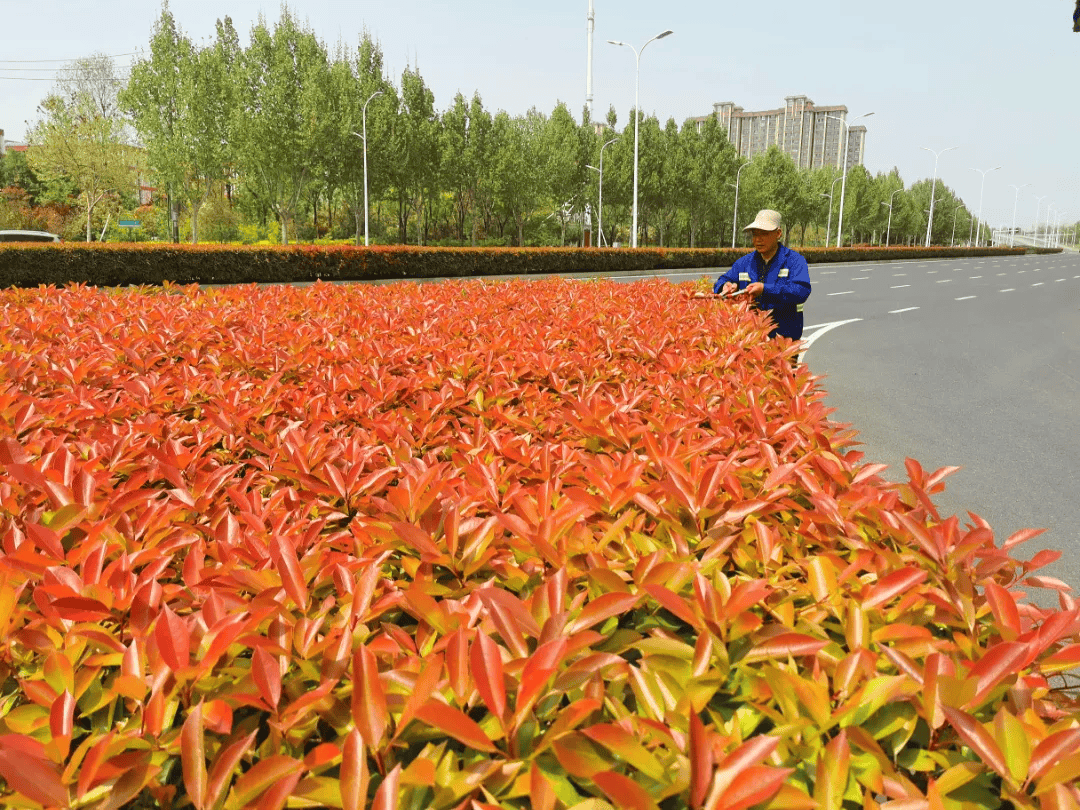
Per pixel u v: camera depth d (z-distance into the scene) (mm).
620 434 2572
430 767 1058
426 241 64250
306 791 1083
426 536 1608
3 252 19141
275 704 1191
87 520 1899
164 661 1211
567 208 65375
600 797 1150
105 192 48062
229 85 40594
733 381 3582
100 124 44594
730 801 1009
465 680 1188
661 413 3127
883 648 1331
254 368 4359
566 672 1229
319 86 41812
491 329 5488
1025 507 4793
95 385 3857
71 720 1160
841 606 1525
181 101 40781
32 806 1067
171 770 1299
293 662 1381
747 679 1371
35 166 45688
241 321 6066
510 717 1155
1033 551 4141
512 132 58000
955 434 6621
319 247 24969
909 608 1554
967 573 1568
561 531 1702
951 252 66750
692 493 1861
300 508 2129
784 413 2982
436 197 57750
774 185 78625
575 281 11586
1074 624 1280
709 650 1278
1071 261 57062
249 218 52281
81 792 1064
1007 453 6020
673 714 1204
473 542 1672
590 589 1590
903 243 127188
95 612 1390
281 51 41312
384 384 3701
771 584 1627
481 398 3346
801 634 1322
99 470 2361
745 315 5605
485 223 65750
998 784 1221
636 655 1550
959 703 1176
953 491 5098
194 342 4965
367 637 1456
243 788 1086
